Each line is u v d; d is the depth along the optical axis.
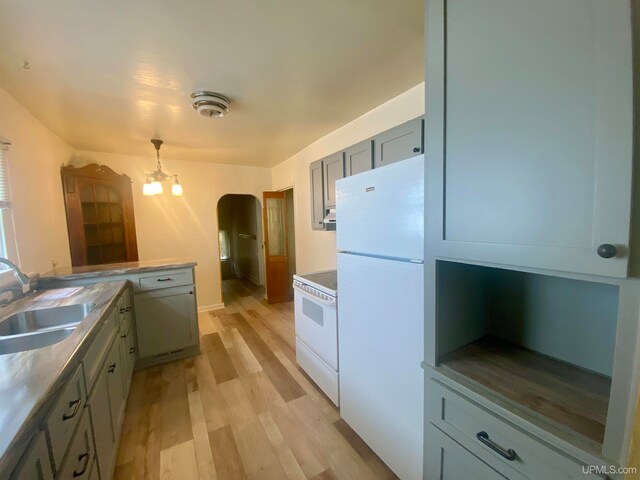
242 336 3.26
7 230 1.82
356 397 1.65
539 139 0.70
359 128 2.51
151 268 2.55
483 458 0.88
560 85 0.66
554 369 1.00
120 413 1.67
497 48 0.78
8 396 0.71
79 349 0.99
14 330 1.52
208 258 4.28
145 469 1.48
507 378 0.95
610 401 0.61
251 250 6.17
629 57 0.55
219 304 4.37
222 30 1.33
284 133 2.93
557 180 0.67
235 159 4.08
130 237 3.36
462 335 1.18
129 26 1.27
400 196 1.25
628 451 0.58
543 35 0.68
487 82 0.81
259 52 1.52
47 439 0.75
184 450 1.60
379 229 1.40
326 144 3.06
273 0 1.15
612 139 0.58
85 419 1.06
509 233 0.78
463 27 0.86
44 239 2.35
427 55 0.98
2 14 1.16
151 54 1.50
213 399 2.08
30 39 1.33
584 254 0.63
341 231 1.70
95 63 1.56
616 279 0.59
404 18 1.28
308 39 1.42
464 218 0.90
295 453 1.57
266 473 1.45
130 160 3.68
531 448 0.76
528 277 1.15
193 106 2.10
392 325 1.34
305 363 2.37
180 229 4.07
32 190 2.18
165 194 3.95
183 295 2.71
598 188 0.60
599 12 0.58
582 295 0.99
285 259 4.67
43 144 2.42
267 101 2.13
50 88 1.82
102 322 1.35
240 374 2.43
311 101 2.16
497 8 0.77
